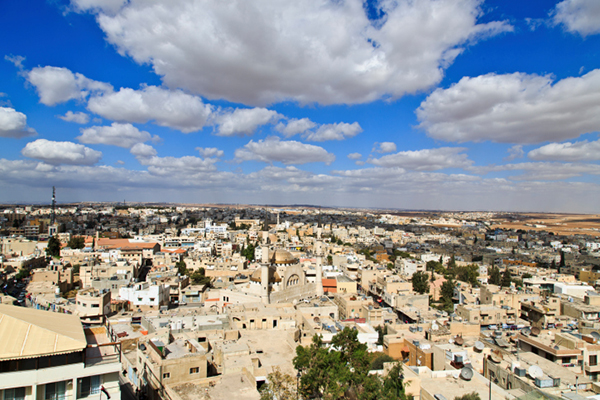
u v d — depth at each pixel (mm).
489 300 127188
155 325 89500
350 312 123500
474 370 63906
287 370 66375
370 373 63969
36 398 37219
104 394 39875
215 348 66500
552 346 70562
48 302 133250
